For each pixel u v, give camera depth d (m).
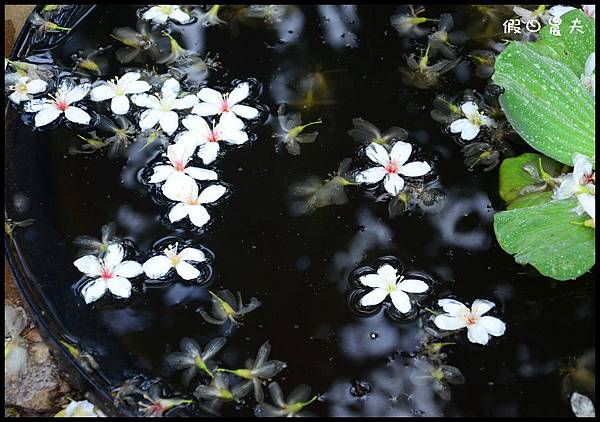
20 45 1.19
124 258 1.10
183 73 1.18
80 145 1.14
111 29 1.20
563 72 1.12
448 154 1.14
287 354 1.06
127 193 1.12
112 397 1.05
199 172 1.12
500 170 1.12
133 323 1.08
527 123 1.12
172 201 1.12
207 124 1.14
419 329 1.07
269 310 1.08
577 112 1.11
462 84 1.17
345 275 1.09
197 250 1.09
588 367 1.06
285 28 1.21
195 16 1.21
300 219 1.11
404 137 1.14
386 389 1.05
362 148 1.14
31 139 1.15
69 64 1.19
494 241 1.10
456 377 1.05
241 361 1.06
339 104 1.16
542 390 1.05
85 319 1.08
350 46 1.20
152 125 1.14
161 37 1.20
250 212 1.12
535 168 1.12
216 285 1.09
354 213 1.11
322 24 1.21
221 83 1.18
